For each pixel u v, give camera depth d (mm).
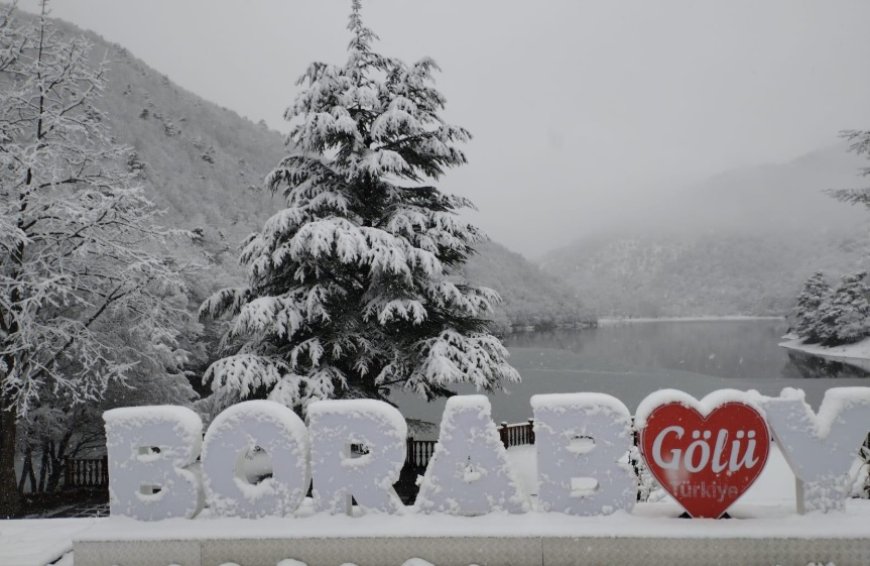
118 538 4598
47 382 13023
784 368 46500
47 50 12586
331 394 9367
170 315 13883
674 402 4500
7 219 10352
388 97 11414
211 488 4797
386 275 10250
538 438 4664
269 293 11172
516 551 4387
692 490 4512
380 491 4684
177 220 64812
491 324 11867
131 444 4859
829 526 4293
